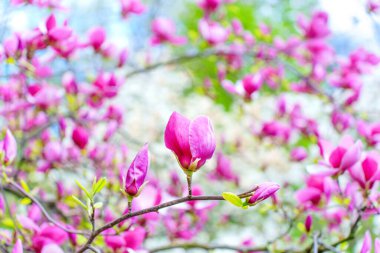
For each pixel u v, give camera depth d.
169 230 2.17
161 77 3.64
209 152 1.24
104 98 2.29
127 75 2.81
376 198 1.64
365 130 2.20
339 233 1.95
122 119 2.40
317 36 2.98
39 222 1.86
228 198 1.22
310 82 2.89
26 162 2.25
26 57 1.81
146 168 1.28
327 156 1.62
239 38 3.09
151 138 3.36
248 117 3.31
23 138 2.23
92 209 1.34
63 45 1.94
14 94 2.21
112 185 1.87
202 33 2.92
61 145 2.15
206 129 1.24
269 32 3.13
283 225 2.59
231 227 2.98
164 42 2.99
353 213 1.76
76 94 2.23
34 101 2.14
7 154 1.59
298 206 1.86
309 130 2.78
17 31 1.77
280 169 3.18
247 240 2.14
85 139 2.03
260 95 3.14
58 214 2.07
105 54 2.29
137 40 3.33
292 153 2.72
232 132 3.31
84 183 2.18
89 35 2.23
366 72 2.79
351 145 1.59
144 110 3.50
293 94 3.33
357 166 1.62
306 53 3.05
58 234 1.58
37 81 2.22
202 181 3.05
